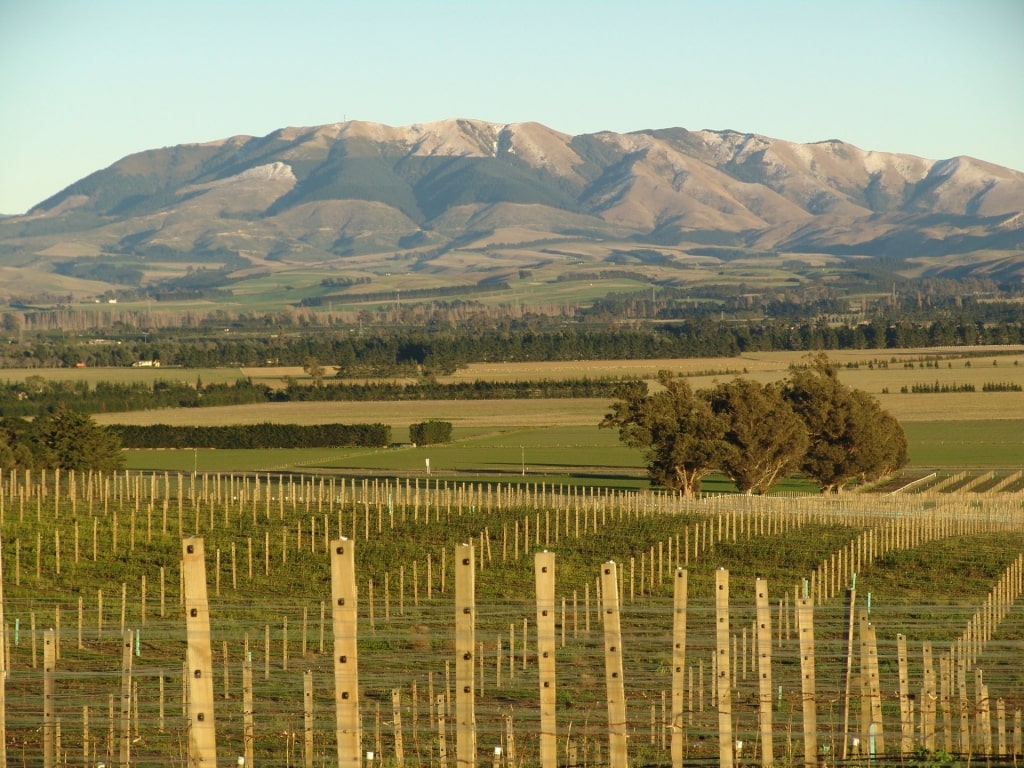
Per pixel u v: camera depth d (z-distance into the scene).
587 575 75.75
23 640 54.66
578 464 155.38
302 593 69.25
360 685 46.56
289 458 162.62
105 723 39.22
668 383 121.19
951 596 69.38
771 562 80.44
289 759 36.16
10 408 199.88
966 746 34.31
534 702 44.97
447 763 35.75
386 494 117.75
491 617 62.12
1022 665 48.50
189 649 22.50
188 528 86.81
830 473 126.25
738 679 47.81
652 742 38.09
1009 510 103.38
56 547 72.62
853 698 43.91
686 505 101.00
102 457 130.12
